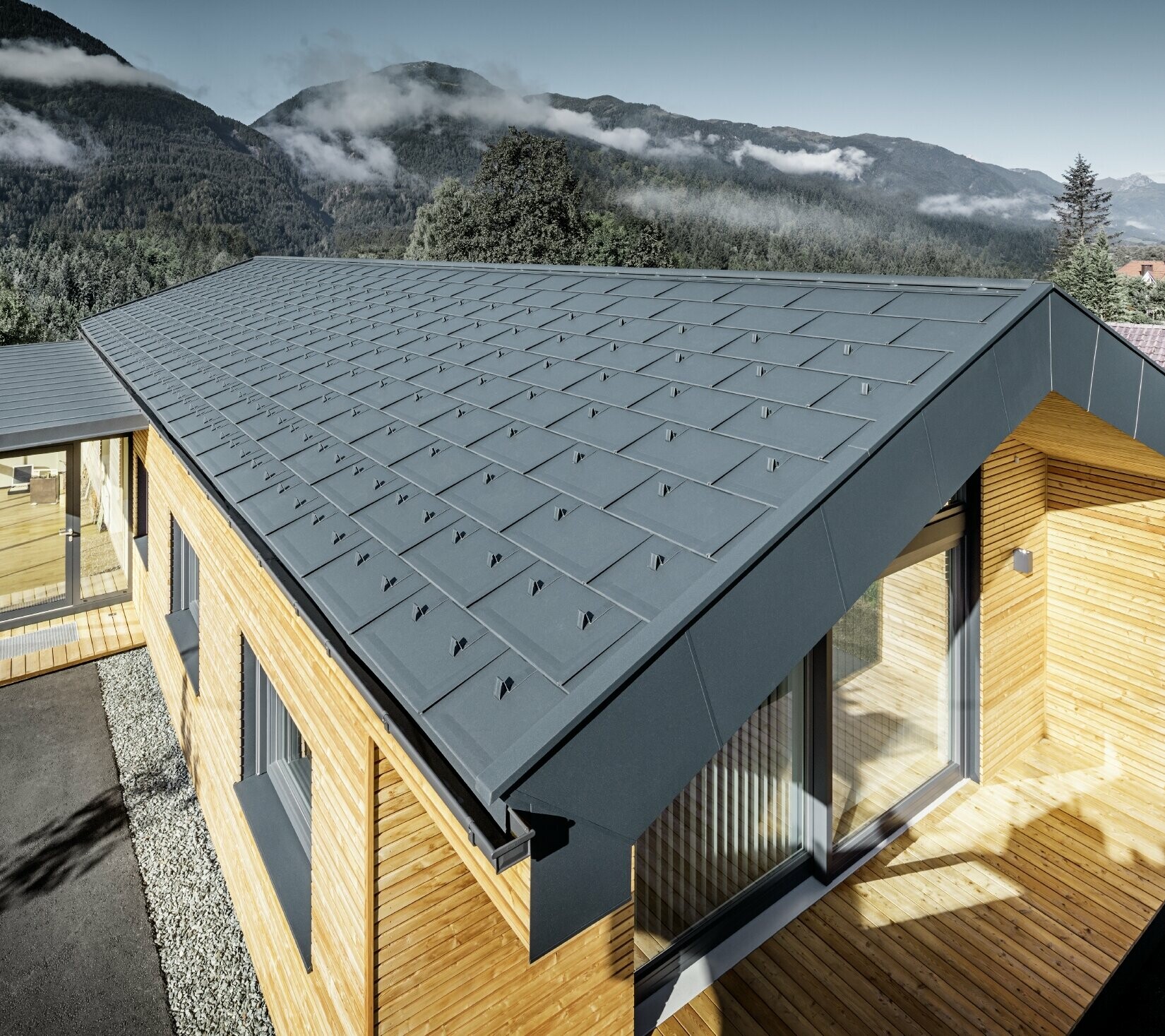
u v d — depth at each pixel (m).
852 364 3.85
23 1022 5.30
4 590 11.46
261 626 5.17
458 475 3.97
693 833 4.83
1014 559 6.42
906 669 6.01
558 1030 3.76
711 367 4.45
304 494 4.34
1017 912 5.30
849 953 5.01
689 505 3.01
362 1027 3.54
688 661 2.26
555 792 1.94
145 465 10.15
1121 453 5.47
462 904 3.61
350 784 3.57
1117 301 63.19
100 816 7.52
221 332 10.32
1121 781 6.55
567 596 2.67
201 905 6.43
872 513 2.94
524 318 6.91
